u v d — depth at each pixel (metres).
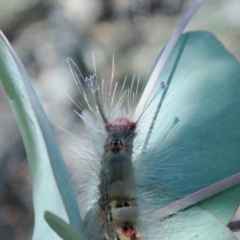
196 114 0.19
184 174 0.19
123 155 0.19
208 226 0.18
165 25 0.44
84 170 0.19
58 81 0.38
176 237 0.18
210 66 0.20
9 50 0.17
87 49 0.41
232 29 0.40
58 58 0.40
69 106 0.36
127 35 0.43
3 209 0.34
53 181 0.17
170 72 0.20
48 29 0.43
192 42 0.20
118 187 0.18
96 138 0.19
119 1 0.46
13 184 0.35
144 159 0.19
